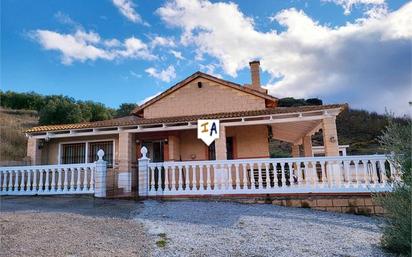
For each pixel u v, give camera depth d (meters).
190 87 17.67
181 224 7.46
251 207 9.94
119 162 14.11
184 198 11.19
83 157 16.03
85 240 5.71
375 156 10.06
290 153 37.41
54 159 16.17
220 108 17.06
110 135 15.79
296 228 7.34
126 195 11.88
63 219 7.62
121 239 5.93
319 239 6.38
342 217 9.07
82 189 12.31
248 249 5.52
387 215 6.08
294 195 10.44
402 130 5.89
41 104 52.94
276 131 18.05
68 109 40.06
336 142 12.26
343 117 49.38
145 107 18.05
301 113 12.59
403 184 5.75
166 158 15.32
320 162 10.51
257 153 15.41
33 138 15.52
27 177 12.92
